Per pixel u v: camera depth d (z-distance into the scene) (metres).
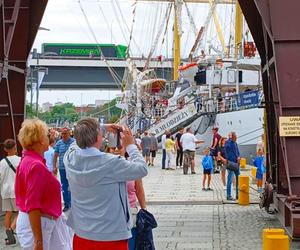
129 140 4.82
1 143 13.34
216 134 25.03
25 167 4.93
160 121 45.44
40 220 4.86
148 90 58.41
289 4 10.16
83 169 4.54
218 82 42.31
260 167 17.61
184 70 47.34
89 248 4.54
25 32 13.80
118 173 4.52
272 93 11.73
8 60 13.43
